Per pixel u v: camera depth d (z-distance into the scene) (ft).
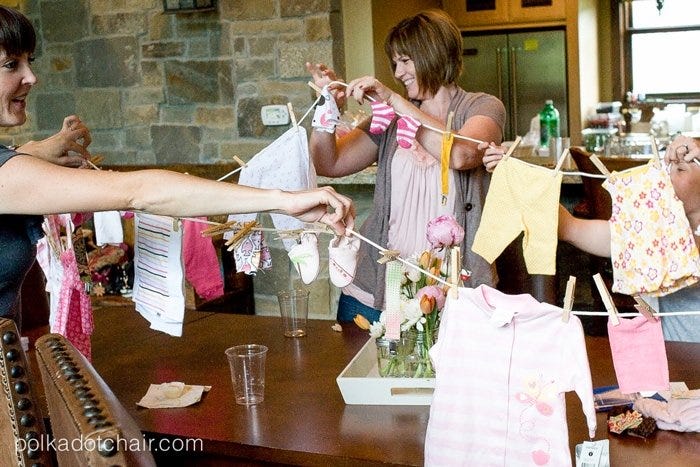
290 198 5.48
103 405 3.78
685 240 5.78
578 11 19.39
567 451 5.16
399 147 8.32
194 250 7.72
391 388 6.31
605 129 18.78
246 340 8.13
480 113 8.13
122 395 6.89
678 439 5.55
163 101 16.06
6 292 5.84
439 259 6.61
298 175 7.29
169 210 5.42
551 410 5.17
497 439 5.30
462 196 8.16
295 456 5.72
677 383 6.28
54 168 5.39
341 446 5.73
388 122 7.42
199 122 15.85
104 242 7.61
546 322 5.16
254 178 7.38
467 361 5.35
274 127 15.28
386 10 16.17
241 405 6.51
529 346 5.22
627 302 10.86
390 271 6.30
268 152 7.34
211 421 6.26
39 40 16.94
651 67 21.12
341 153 8.63
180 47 15.72
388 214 8.32
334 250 6.26
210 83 15.62
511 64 20.29
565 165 13.83
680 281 5.99
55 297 7.11
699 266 5.76
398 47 8.27
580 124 19.89
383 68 15.99
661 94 21.12
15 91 5.82
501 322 5.18
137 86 16.25
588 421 5.08
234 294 14.37
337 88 8.02
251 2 15.02
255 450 5.82
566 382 5.13
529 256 6.29
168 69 15.90
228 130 15.65
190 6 15.28
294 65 14.90
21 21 5.74
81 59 16.65
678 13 20.59
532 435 5.23
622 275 6.05
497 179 6.33
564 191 12.58
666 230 5.83
